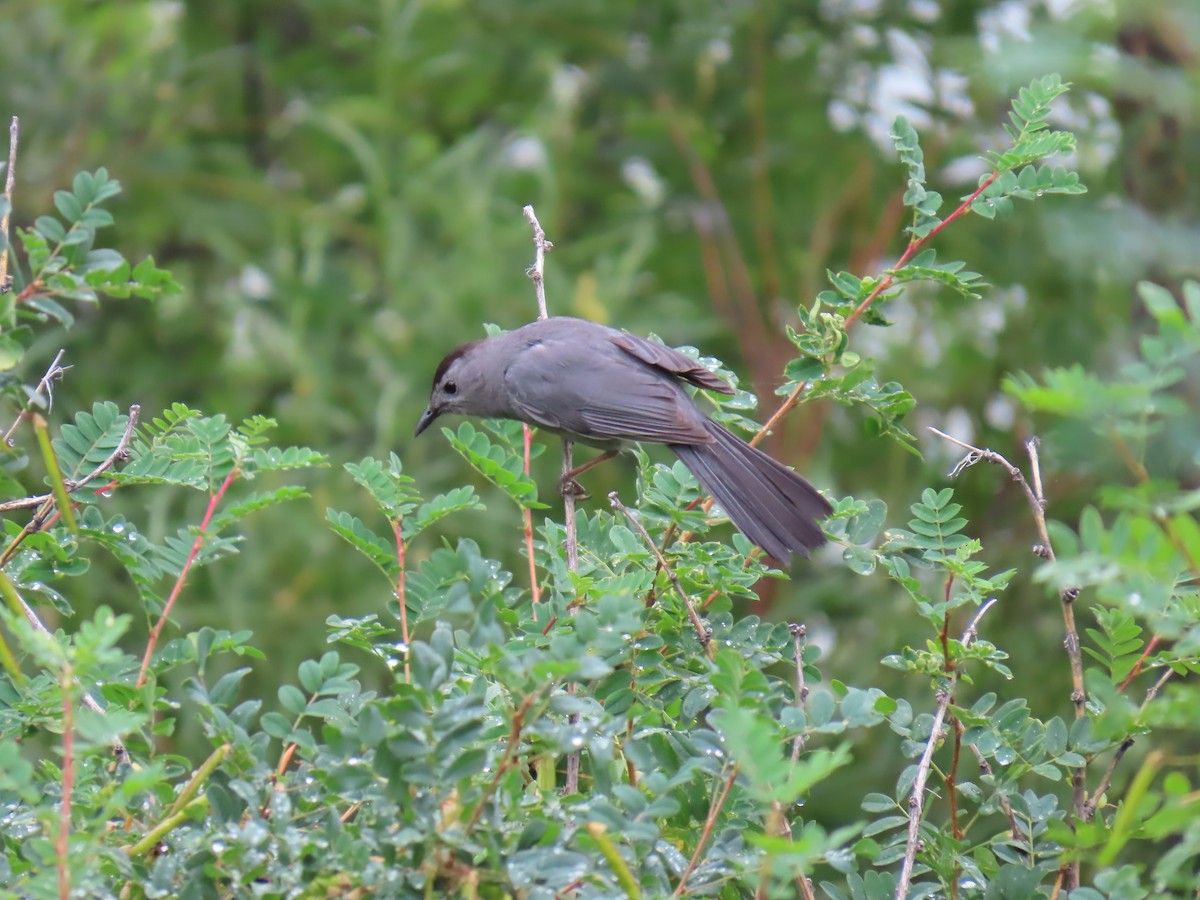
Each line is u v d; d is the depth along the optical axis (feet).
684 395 34.73
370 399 56.24
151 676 18.30
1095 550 14.15
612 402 34.47
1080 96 40.96
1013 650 47.14
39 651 14.19
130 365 59.47
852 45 62.75
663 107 65.31
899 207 59.31
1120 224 22.95
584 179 65.87
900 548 21.70
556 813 16.35
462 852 15.12
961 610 48.29
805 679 21.02
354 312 58.49
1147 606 14.55
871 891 18.94
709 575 20.88
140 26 65.10
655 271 66.39
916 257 23.93
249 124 69.72
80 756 16.20
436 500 20.12
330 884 15.31
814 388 23.79
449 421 55.93
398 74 64.85
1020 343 54.08
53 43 63.31
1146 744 29.37
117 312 60.75
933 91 59.06
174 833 16.88
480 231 57.93
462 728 14.85
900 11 60.49
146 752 20.10
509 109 66.18
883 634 50.34
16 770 14.71
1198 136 37.58
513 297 56.95
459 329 56.49
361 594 51.26
